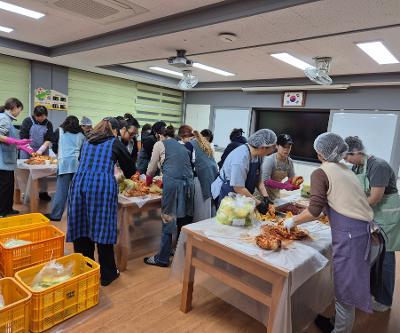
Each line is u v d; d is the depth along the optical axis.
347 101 5.35
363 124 5.20
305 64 4.25
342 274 1.61
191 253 1.97
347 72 4.56
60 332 1.74
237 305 1.94
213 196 2.45
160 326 1.93
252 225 1.96
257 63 4.44
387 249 2.11
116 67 5.73
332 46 3.26
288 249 1.64
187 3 2.56
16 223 2.40
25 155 3.83
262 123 6.84
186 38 3.21
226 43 3.31
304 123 6.21
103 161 2.14
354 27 2.58
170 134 2.96
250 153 2.21
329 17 2.39
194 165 2.82
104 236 2.13
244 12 2.45
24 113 5.22
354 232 1.58
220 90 7.26
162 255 2.69
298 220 1.73
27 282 1.80
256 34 2.93
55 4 2.71
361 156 2.09
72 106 5.79
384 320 2.19
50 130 4.00
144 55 4.20
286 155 2.69
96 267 1.94
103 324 1.89
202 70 5.38
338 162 1.70
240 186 2.13
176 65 3.90
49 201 4.14
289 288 1.45
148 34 3.17
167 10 2.74
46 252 2.10
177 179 2.55
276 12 2.35
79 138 3.39
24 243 2.01
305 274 1.54
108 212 2.13
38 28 3.56
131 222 2.97
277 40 3.10
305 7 2.23
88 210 2.11
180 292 2.33
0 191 3.27
